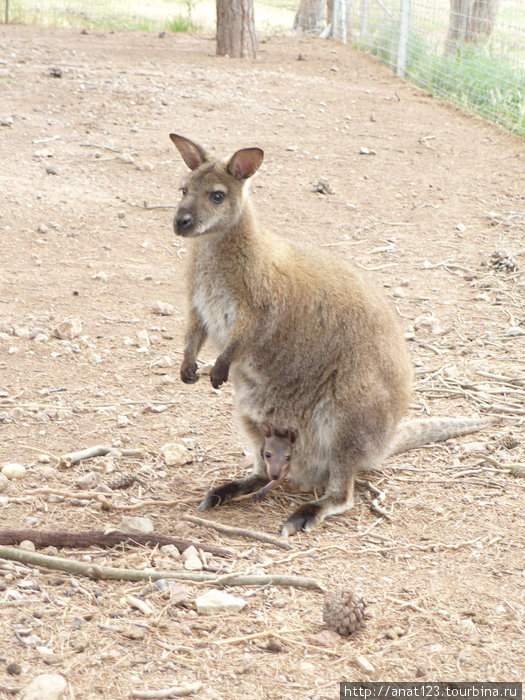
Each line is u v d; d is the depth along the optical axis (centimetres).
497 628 332
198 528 356
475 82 802
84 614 326
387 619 333
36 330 432
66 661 315
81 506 359
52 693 307
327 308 371
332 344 370
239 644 324
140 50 954
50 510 356
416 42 904
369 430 368
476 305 475
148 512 361
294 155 645
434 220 554
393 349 374
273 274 370
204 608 330
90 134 650
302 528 360
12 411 391
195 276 377
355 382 367
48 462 374
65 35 1046
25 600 326
